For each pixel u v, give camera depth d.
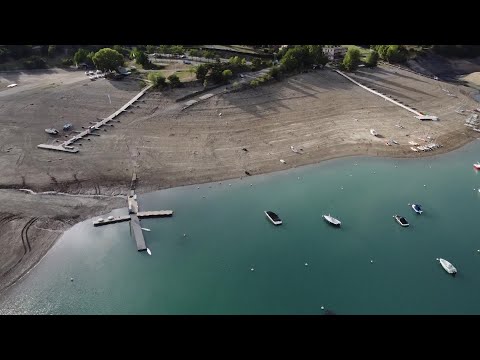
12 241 79.38
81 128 119.94
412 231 83.44
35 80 153.12
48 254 76.81
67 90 138.75
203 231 82.94
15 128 118.44
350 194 95.44
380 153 114.12
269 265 74.69
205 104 132.25
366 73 167.38
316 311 65.69
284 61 156.25
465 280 71.94
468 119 136.00
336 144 117.75
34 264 74.50
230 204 91.69
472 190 98.06
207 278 71.69
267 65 160.12
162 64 164.12
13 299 67.50
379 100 145.75
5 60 171.00
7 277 71.69
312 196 94.50
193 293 68.62
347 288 70.06
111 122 122.44
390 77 165.62
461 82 176.25
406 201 93.06
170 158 108.00
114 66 149.25
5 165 102.00
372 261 75.75
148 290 69.12
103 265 74.38
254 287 70.06
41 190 94.25
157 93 136.25
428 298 68.31
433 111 140.88
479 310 66.25
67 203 90.56
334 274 72.94
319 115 133.25
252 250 78.06
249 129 123.19
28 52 177.38
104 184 97.19
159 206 90.50
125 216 86.69
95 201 91.69
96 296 67.88
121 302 66.75
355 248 78.81
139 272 72.81
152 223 85.25
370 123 130.25
